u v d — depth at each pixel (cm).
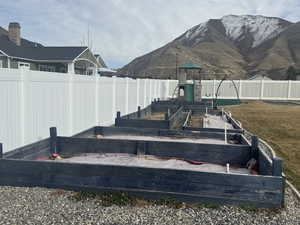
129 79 1060
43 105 507
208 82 2428
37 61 1870
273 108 1673
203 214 311
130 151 542
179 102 1584
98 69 2692
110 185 353
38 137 493
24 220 286
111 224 285
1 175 376
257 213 314
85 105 680
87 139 543
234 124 899
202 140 689
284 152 607
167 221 295
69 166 361
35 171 370
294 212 319
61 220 289
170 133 708
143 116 1255
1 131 404
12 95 425
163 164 486
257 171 460
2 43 1798
